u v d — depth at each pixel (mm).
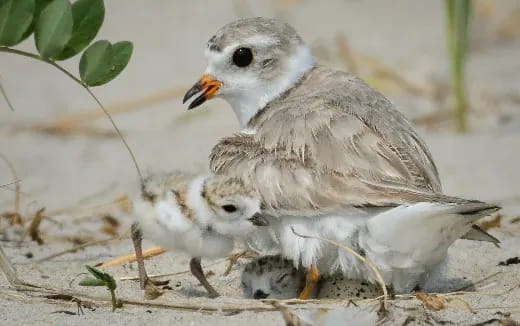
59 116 17953
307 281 9281
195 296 9664
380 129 9508
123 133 17375
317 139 9297
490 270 10484
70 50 9484
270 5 23188
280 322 8367
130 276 10180
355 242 8953
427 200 8664
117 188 14484
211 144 16531
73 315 8586
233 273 10453
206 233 9250
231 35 10656
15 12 9211
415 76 19078
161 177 9539
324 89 10227
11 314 8578
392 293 9430
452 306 8859
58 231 12156
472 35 21109
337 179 9016
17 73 20281
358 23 22141
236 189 9070
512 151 15797
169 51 21000
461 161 15398
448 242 8852
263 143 9547
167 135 17188
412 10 23156
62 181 14953
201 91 10758
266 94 10656
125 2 23875
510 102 18172
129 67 20312
